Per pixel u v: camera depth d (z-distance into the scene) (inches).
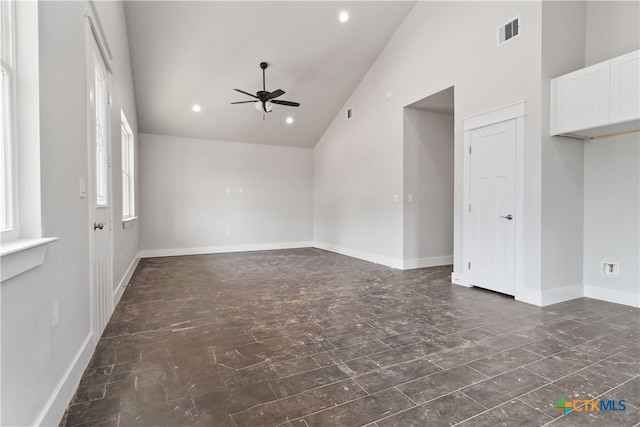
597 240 134.0
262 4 170.1
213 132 268.4
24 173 52.0
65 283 64.2
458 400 64.3
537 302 126.0
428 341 92.8
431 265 209.8
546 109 125.4
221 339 94.7
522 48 130.3
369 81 228.7
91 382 71.0
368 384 70.3
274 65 208.7
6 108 49.8
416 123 202.7
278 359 82.1
